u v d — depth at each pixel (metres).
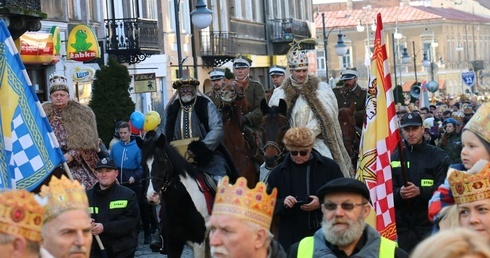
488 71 161.88
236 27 62.84
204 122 18.00
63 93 18.70
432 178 15.43
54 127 18.75
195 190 16.19
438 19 143.62
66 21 37.75
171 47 51.19
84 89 37.47
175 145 17.36
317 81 18.39
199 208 16.20
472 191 9.20
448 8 162.12
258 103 23.36
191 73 54.06
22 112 13.41
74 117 18.81
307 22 79.81
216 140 17.50
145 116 28.59
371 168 14.66
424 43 143.62
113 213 16.34
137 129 28.20
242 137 19.34
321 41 138.88
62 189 8.14
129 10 45.06
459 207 9.34
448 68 145.62
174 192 16.02
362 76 140.25
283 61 70.50
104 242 16.33
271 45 70.38
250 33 66.06
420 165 15.50
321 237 10.25
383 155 14.66
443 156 15.49
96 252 16.28
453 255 6.05
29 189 13.32
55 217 8.07
